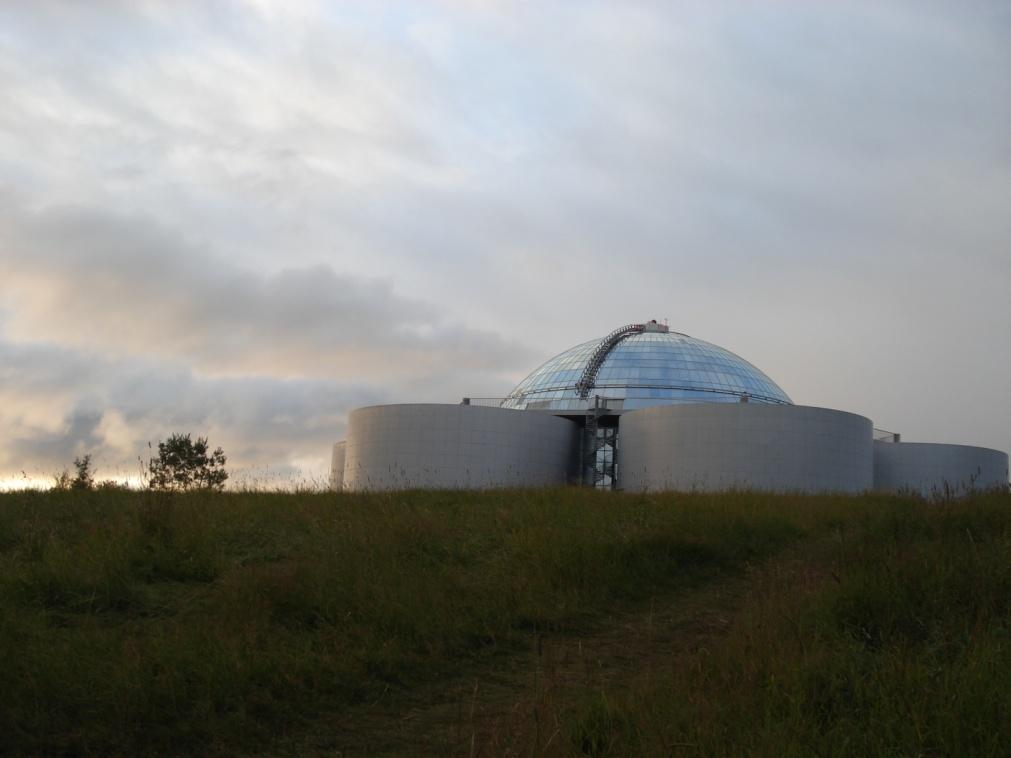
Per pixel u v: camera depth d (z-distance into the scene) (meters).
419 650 9.61
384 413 60.16
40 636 8.90
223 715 7.63
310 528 15.23
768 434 54.66
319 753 7.18
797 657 8.07
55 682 7.68
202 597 11.00
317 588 10.87
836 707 7.12
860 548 13.51
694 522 16.28
